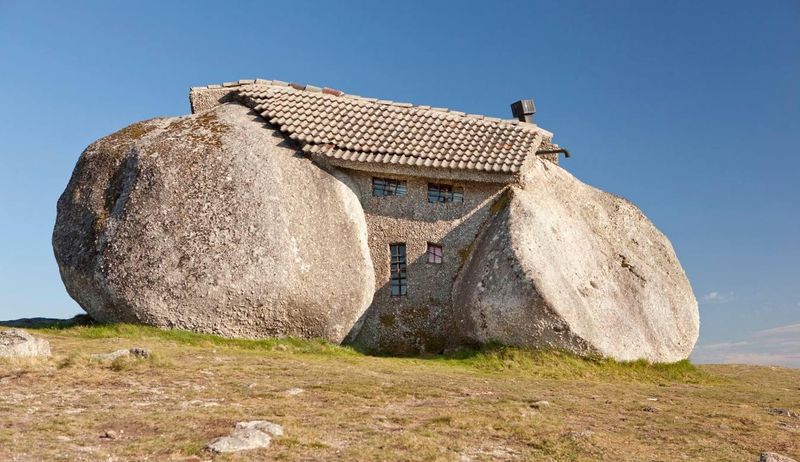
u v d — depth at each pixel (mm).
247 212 20203
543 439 11781
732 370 26094
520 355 20031
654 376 20969
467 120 25172
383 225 22984
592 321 20844
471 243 22906
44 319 21969
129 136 22281
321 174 22141
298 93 24578
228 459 9797
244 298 19609
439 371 18422
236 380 14766
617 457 11156
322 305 20438
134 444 10227
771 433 13297
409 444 10891
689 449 11914
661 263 24844
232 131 22016
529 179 23797
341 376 15891
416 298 22609
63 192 21922
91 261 19938
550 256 21172
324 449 10508
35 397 12594
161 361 15609
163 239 19734
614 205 25750
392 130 23859
